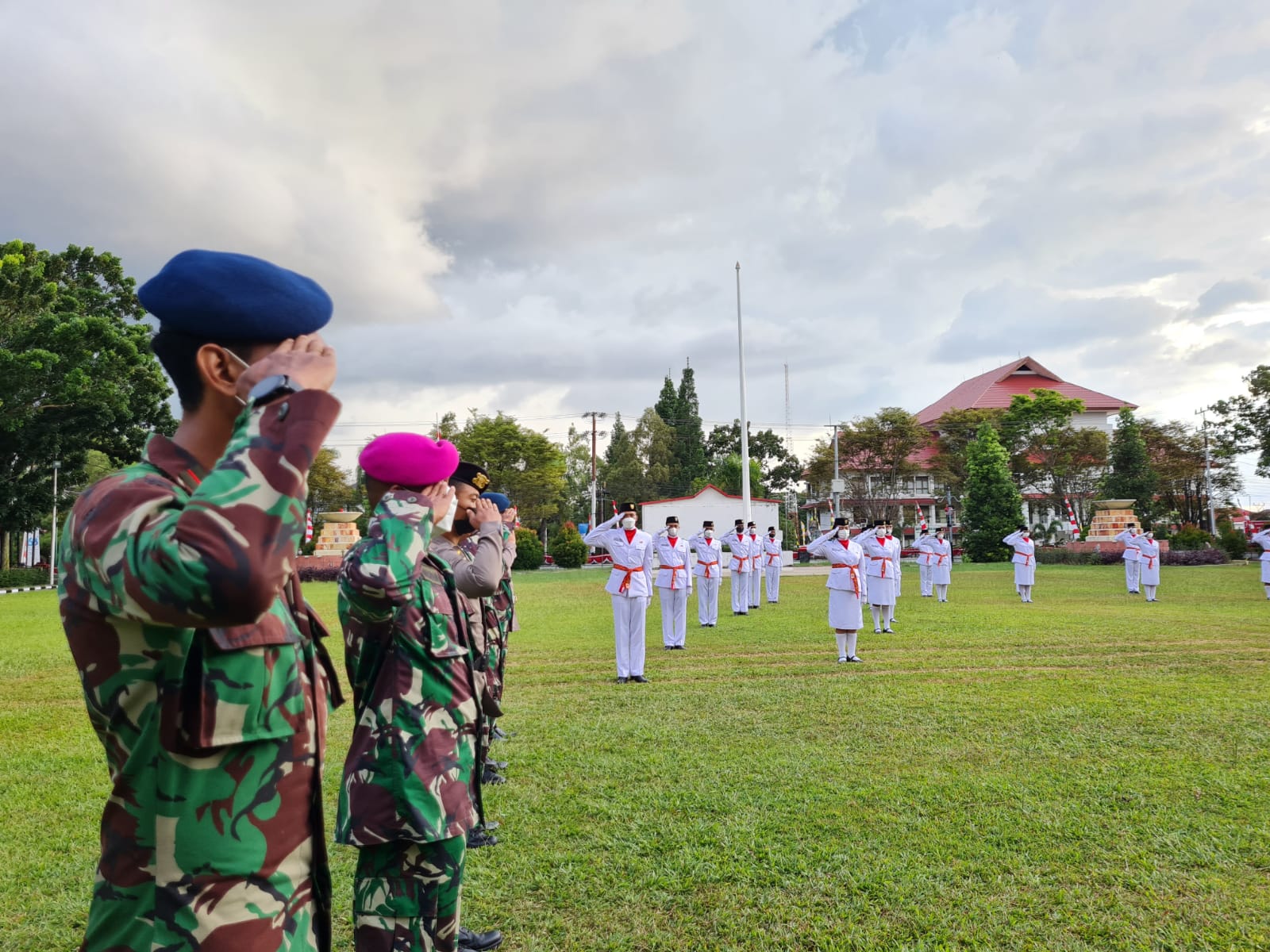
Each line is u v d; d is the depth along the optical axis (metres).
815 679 8.99
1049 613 15.39
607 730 6.71
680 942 3.31
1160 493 48.88
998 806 4.79
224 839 1.33
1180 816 4.61
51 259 31.39
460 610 2.78
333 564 31.81
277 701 1.42
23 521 33.44
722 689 8.47
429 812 2.47
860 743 6.22
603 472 64.00
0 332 27.28
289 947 1.40
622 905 3.62
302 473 1.25
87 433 31.72
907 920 3.46
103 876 1.35
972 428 47.44
